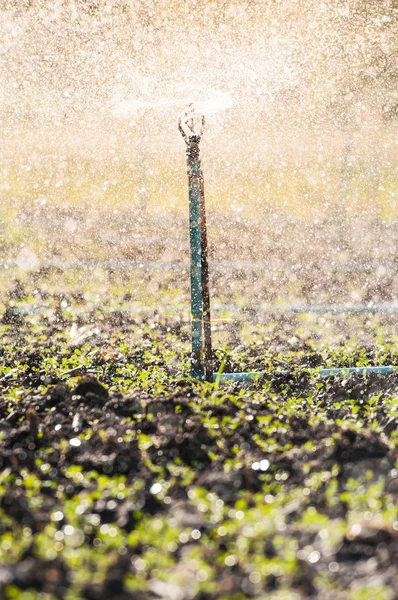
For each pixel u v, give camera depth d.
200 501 11.06
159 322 25.12
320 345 22.17
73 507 10.94
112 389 16.91
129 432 13.56
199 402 15.36
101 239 41.41
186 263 35.78
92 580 9.33
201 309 17.34
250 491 11.87
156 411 14.70
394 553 9.77
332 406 16.31
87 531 10.51
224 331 23.84
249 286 32.06
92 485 11.93
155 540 10.11
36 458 12.87
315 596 9.10
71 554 9.67
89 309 26.97
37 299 28.52
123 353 20.67
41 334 23.36
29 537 10.18
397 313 26.80
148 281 32.09
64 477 12.25
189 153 16.98
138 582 9.25
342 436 13.16
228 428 13.91
